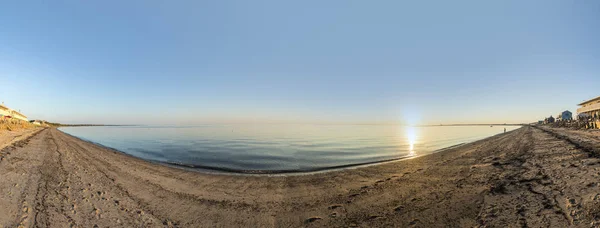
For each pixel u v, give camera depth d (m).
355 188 11.99
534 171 11.30
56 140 36.59
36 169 13.76
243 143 43.53
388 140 52.41
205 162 22.23
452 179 12.40
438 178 12.95
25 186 10.15
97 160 19.72
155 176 14.83
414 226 7.21
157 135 72.75
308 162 22.44
